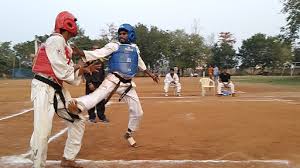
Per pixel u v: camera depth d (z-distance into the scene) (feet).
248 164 18.45
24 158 20.02
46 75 17.04
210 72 96.89
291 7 140.26
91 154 20.94
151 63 256.32
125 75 21.63
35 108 16.67
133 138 25.36
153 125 30.81
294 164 18.49
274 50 294.87
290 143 23.25
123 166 18.28
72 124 18.21
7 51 245.86
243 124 30.37
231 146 22.54
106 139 25.38
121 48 21.59
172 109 41.96
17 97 64.13
